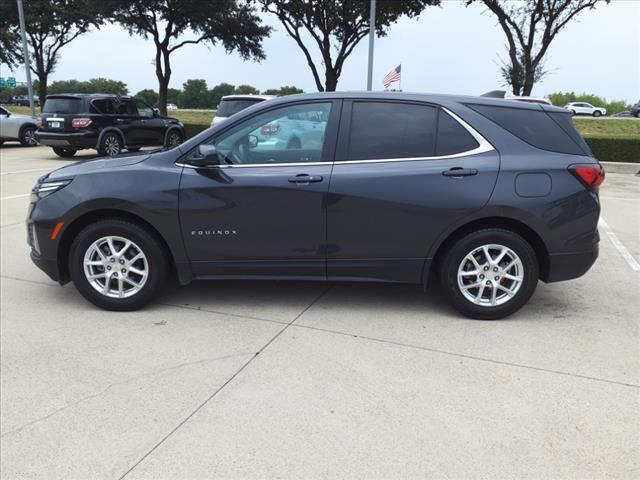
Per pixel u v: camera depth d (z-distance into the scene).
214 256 4.09
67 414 2.86
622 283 5.03
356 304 4.43
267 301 4.48
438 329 3.93
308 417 2.82
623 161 15.17
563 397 3.02
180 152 4.10
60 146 14.36
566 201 3.90
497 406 2.93
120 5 25.48
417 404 2.94
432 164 3.93
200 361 3.43
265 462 2.48
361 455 2.53
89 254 4.13
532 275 3.99
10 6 29.34
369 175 3.92
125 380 3.20
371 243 4.00
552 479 2.38
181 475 2.40
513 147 3.95
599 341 3.75
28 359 3.45
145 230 4.09
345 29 23.86
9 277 5.05
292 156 4.03
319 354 3.53
